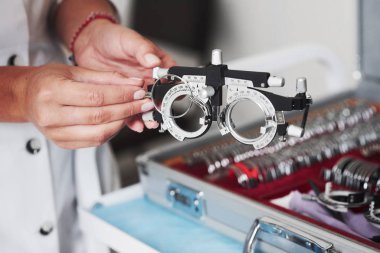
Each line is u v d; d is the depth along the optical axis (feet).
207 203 3.51
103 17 3.92
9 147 3.61
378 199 3.39
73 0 4.04
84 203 4.01
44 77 2.85
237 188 3.70
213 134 4.24
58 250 3.87
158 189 3.84
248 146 4.09
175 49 7.99
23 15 3.62
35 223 3.75
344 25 6.72
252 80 2.60
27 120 3.11
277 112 2.61
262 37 7.82
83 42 3.85
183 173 3.66
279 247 3.08
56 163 3.89
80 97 2.75
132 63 3.65
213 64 2.70
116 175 4.54
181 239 3.49
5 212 3.64
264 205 3.22
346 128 4.50
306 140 4.32
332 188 3.69
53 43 4.15
